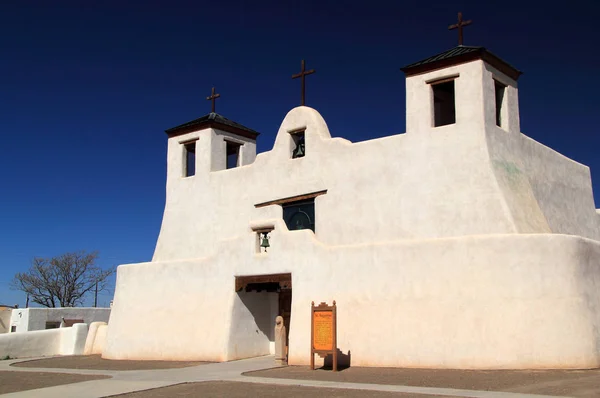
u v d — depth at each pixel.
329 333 17.19
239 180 24.41
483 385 13.34
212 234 24.83
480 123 18.78
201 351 21.33
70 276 61.81
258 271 20.58
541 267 15.89
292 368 18.00
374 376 15.51
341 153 21.55
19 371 19.98
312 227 21.97
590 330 15.65
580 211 24.09
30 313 40.59
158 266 23.59
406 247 17.58
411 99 20.20
